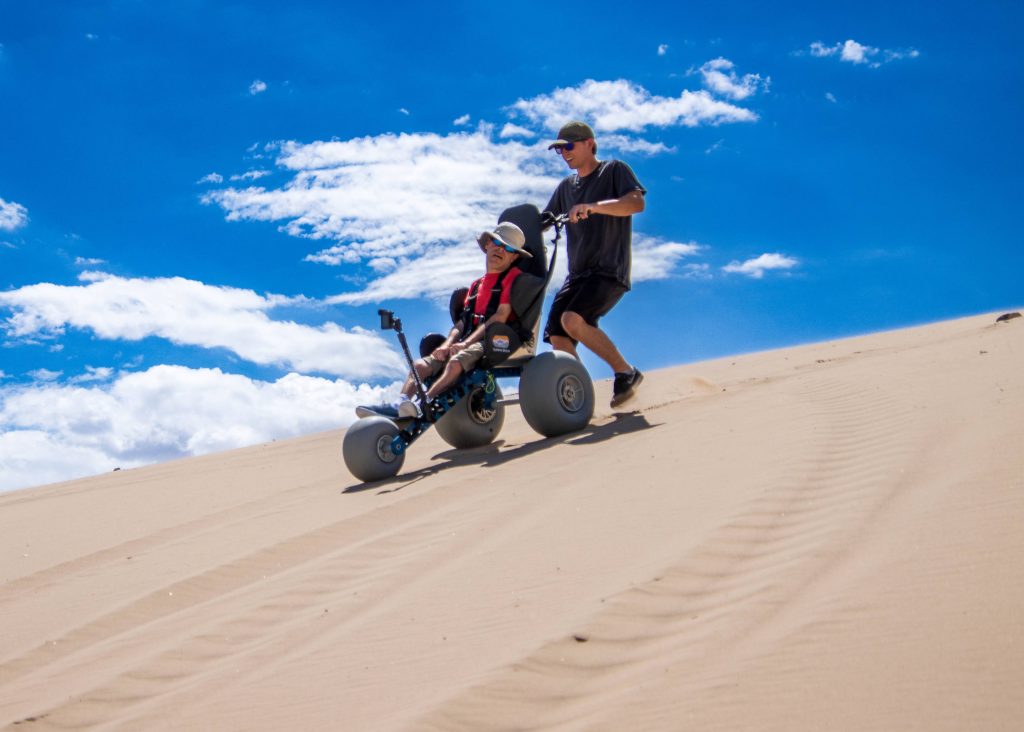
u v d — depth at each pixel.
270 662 3.76
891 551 3.53
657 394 9.46
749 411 6.63
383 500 6.28
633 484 5.29
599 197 7.83
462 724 2.92
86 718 3.53
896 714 2.52
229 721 3.27
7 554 7.00
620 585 3.80
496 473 6.43
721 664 2.97
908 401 5.80
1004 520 3.54
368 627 3.93
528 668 3.21
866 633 2.95
